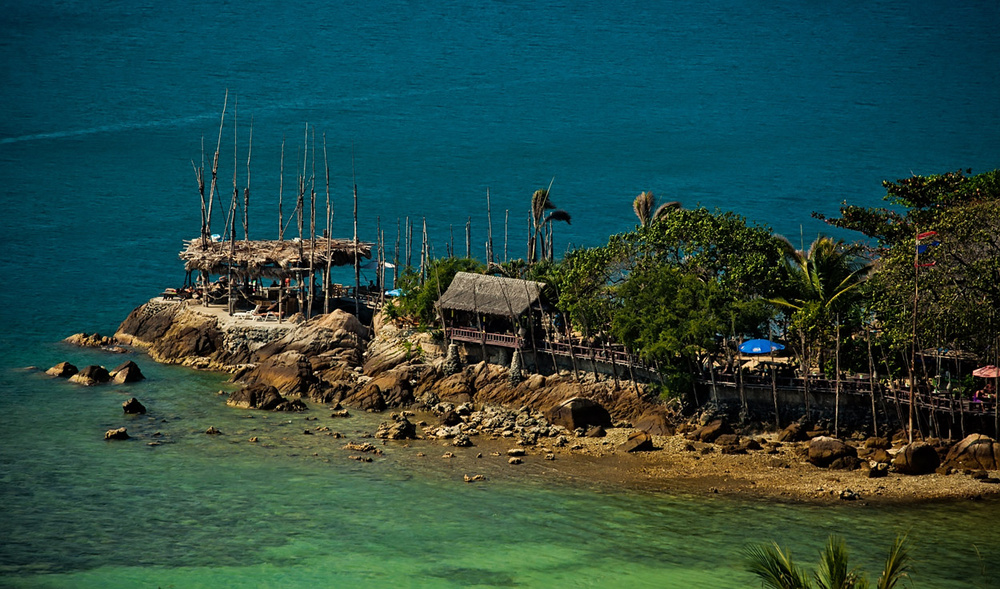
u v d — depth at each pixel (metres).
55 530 83.50
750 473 93.62
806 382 99.38
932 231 93.62
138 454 100.06
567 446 101.31
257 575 76.06
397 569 76.88
